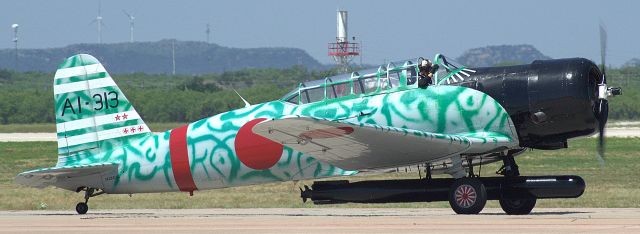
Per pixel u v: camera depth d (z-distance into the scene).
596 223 45.72
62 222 50.56
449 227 44.28
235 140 57.91
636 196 67.88
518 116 54.94
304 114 56.69
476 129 55.03
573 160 103.94
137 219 52.44
